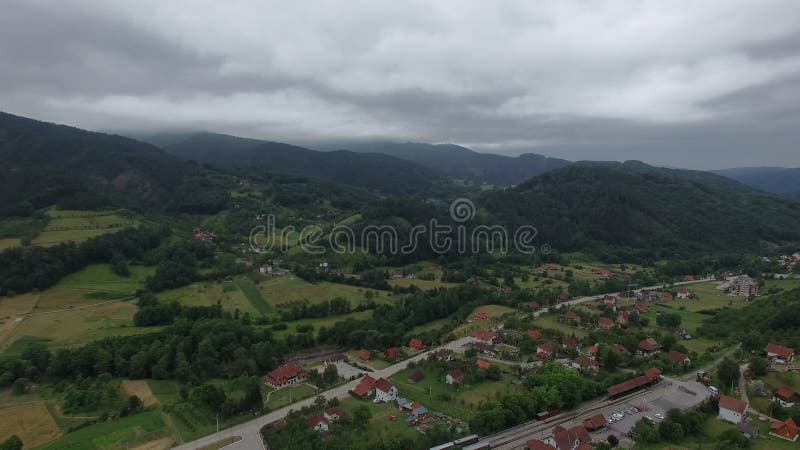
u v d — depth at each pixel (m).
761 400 127.44
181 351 162.75
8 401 140.00
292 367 155.62
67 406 135.12
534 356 167.25
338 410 127.00
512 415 121.75
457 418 126.31
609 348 158.38
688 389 139.12
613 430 117.44
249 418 130.38
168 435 122.19
